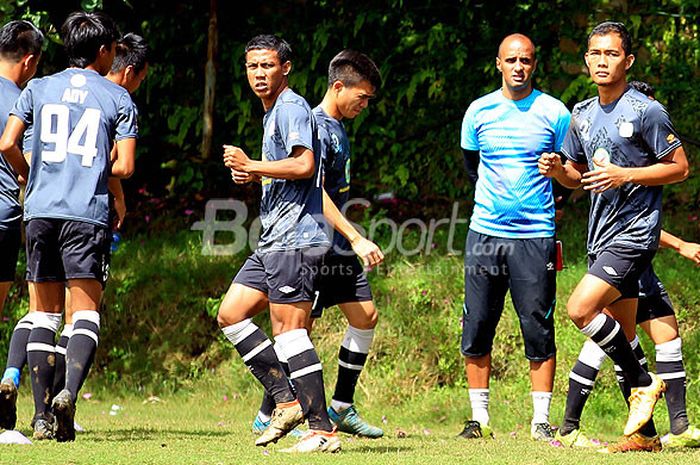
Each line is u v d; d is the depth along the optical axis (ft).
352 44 131.54
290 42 132.98
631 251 66.69
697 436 73.61
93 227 65.05
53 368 69.00
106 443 64.59
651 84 124.47
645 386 66.23
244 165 60.95
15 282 122.83
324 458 58.29
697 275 109.91
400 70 130.11
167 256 125.29
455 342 106.83
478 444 72.95
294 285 62.39
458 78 128.36
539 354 81.46
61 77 66.64
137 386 112.47
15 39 72.79
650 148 66.69
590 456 63.05
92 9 108.47
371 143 131.85
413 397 104.53
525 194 80.89
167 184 138.62
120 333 117.29
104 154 66.03
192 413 101.24
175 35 135.95
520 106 81.66
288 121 62.59
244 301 66.59
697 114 123.03
